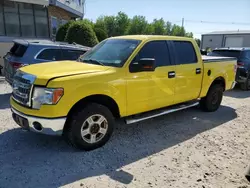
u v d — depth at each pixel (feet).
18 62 20.62
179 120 18.03
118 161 11.70
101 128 12.79
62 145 13.12
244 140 14.64
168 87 15.40
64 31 49.49
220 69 19.74
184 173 10.78
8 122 16.31
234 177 10.56
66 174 10.46
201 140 14.46
